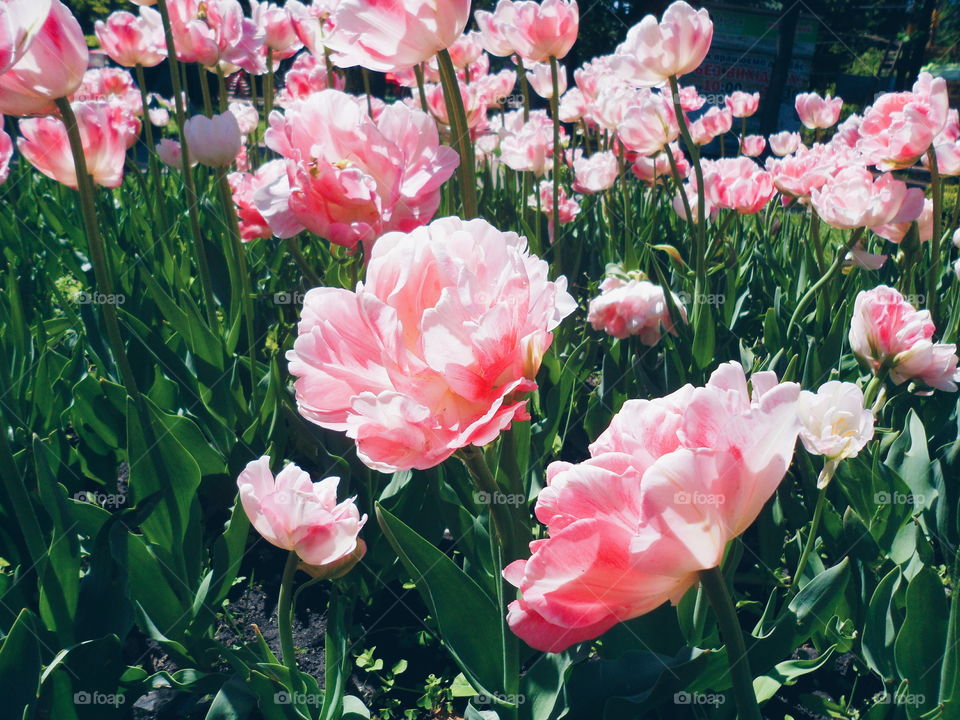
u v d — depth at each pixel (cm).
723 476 63
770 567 181
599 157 343
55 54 136
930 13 1270
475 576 162
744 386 70
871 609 141
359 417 82
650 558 66
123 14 300
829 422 128
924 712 123
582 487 67
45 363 218
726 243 365
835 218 215
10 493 142
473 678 129
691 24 215
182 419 196
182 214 388
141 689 153
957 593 117
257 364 249
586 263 373
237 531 165
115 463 231
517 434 179
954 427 209
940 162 238
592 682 124
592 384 294
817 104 375
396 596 199
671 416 71
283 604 129
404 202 133
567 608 71
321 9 259
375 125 132
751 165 292
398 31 130
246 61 292
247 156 437
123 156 179
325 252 301
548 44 247
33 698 127
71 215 439
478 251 87
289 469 127
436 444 80
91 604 156
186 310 231
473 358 78
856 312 162
